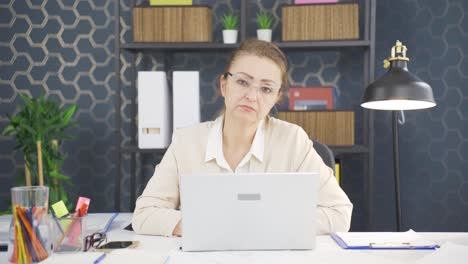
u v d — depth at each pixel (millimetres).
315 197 1259
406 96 1820
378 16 2816
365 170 2623
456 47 2807
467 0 2803
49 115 2521
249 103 1527
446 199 2844
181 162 1662
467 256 1175
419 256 1234
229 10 2830
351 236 1422
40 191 1197
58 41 2857
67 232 1251
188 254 1237
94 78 2865
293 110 2521
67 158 2877
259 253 1246
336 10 2486
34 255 1175
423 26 2809
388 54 2812
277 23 2814
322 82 2826
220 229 1256
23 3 2846
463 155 2828
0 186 2863
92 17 2850
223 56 2838
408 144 2838
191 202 1247
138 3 2840
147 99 2492
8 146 2852
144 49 2660
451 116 2824
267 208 1253
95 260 1157
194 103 2504
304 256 1223
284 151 1663
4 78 2852
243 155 1688
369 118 2484
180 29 2520
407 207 2848
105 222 1659
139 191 2877
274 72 1531
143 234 1487
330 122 2508
